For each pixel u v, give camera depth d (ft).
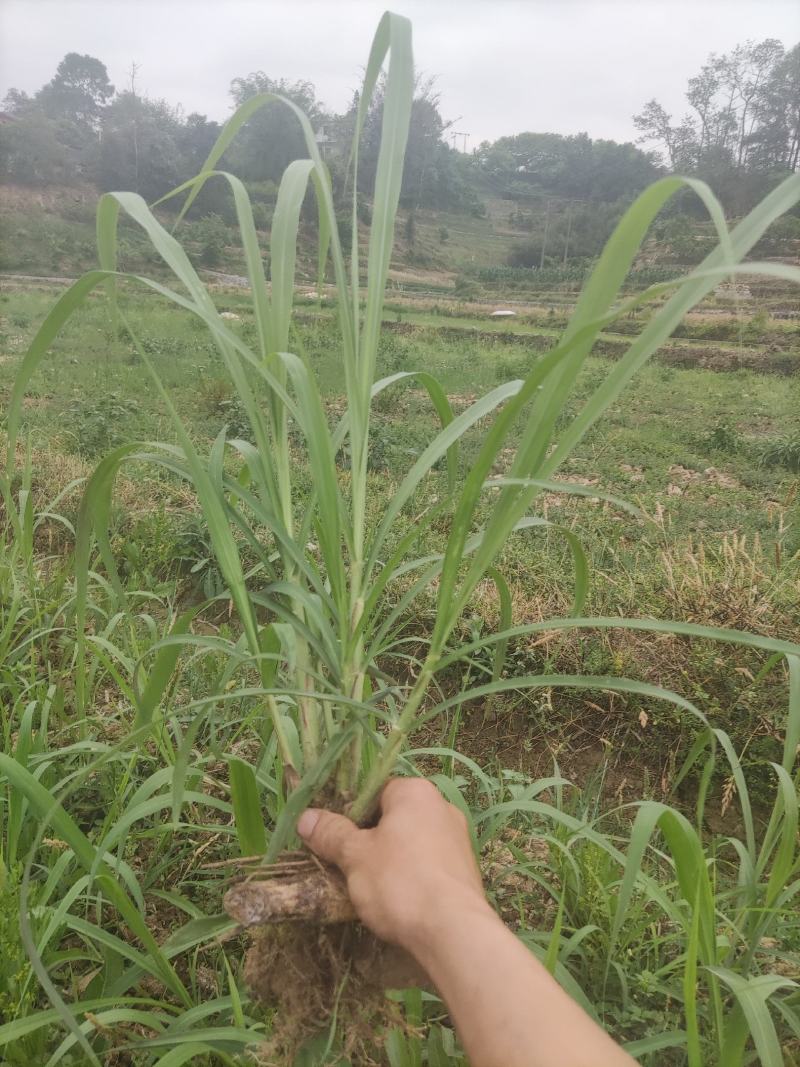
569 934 5.30
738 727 7.82
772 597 8.71
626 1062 1.97
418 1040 3.69
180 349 46.85
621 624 2.92
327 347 48.57
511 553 12.40
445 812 2.97
